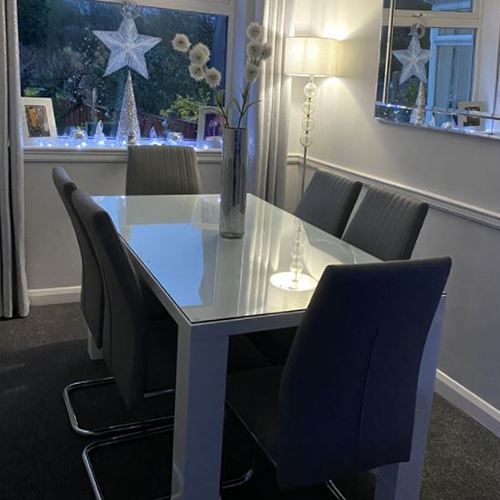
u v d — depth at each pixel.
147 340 2.00
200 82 4.17
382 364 1.72
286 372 1.67
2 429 2.52
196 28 4.11
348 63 3.77
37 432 2.51
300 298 1.96
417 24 3.09
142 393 2.04
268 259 2.33
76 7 3.79
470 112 2.78
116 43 3.92
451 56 2.88
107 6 3.85
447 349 3.01
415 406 1.92
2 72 3.33
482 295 2.80
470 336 2.87
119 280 1.92
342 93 3.85
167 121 4.16
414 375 1.81
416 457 2.10
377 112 3.45
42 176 3.70
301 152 4.35
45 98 3.80
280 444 1.71
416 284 1.63
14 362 3.07
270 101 3.98
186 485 1.82
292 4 3.88
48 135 3.76
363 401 1.75
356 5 3.66
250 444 2.52
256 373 2.08
